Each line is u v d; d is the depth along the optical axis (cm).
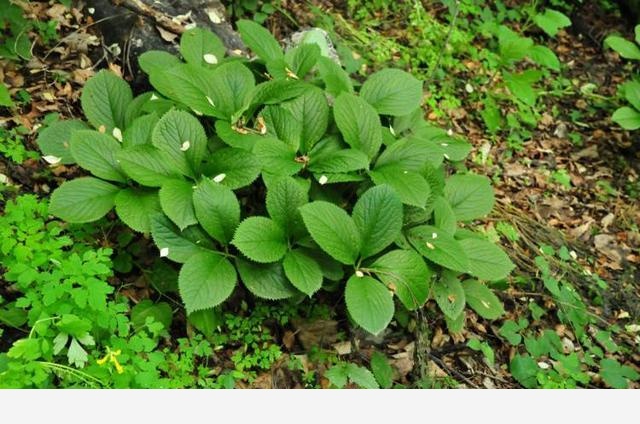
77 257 138
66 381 134
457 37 224
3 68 168
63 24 177
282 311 155
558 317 176
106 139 149
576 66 253
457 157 168
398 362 158
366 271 150
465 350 165
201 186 145
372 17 225
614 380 165
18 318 140
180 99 153
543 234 195
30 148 162
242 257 148
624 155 223
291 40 191
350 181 159
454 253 152
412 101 166
